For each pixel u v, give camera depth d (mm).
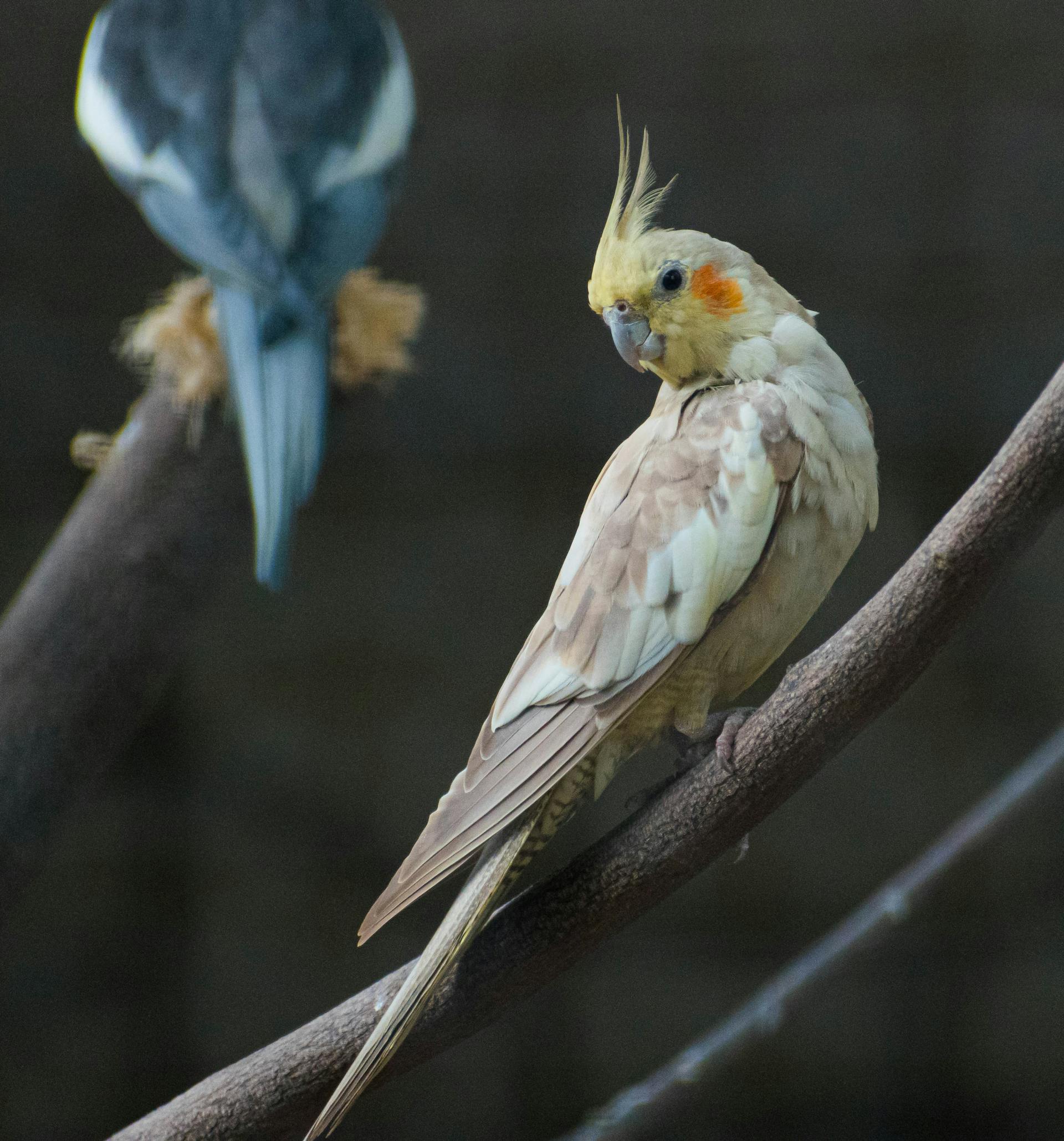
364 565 12062
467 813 3721
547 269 11992
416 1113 11602
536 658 4020
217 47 4508
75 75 11398
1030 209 11758
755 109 11805
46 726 5133
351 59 4586
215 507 4934
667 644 4000
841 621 11812
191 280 4887
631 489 4219
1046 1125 11438
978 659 11758
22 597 5137
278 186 4305
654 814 3754
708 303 4355
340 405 5066
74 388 11586
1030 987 11469
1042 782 5883
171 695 11703
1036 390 11836
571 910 3785
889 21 11656
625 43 11719
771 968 11680
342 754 11844
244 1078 3955
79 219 11531
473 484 12195
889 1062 11547
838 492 4188
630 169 11805
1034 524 3297
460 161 11820
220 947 11594
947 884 11562
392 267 11852
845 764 11805
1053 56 11641
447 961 3545
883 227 11859
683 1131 11477
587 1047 11656
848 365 11961
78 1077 11344
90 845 11500
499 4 11625
